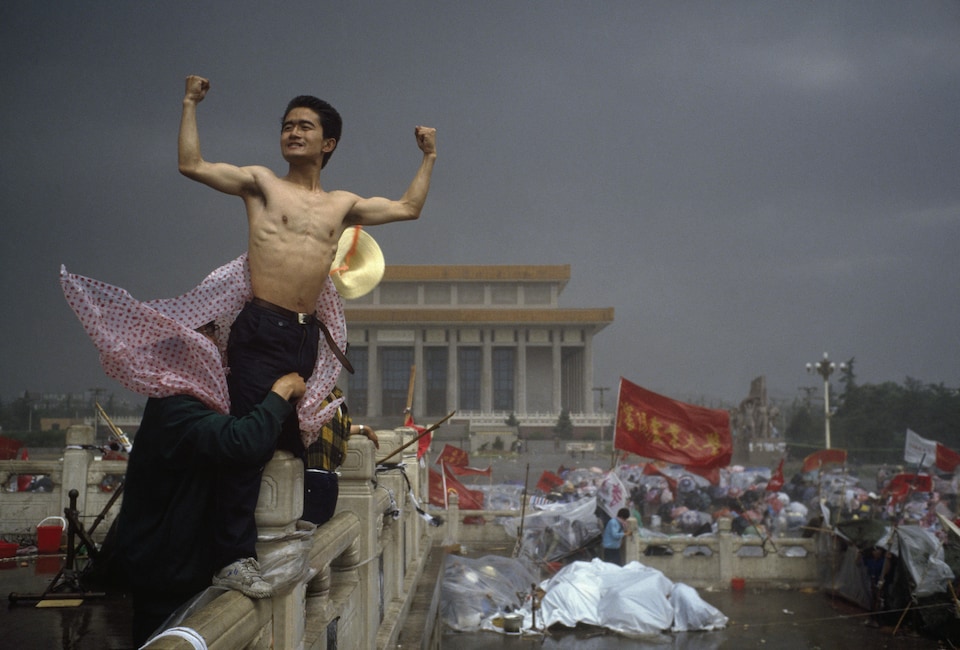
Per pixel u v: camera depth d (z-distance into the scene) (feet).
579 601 46.42
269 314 12.25
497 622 45.32
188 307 12.29
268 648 11.12
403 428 38.52
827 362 161.68
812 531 61.82
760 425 204.54
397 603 26.53
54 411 288.51
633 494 82.74
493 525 69.51
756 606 53.26
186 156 12.12
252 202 12.70
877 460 208.74
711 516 72.79
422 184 13.89
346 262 18.39
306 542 11.41
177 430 10.88
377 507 21.31
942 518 46.93
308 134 12.69
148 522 11.34
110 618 21.18
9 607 22.38
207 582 11.28
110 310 10.98
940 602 44.75
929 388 253.03
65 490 38.83
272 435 10.86
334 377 13.05
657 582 47.93
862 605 51.83
